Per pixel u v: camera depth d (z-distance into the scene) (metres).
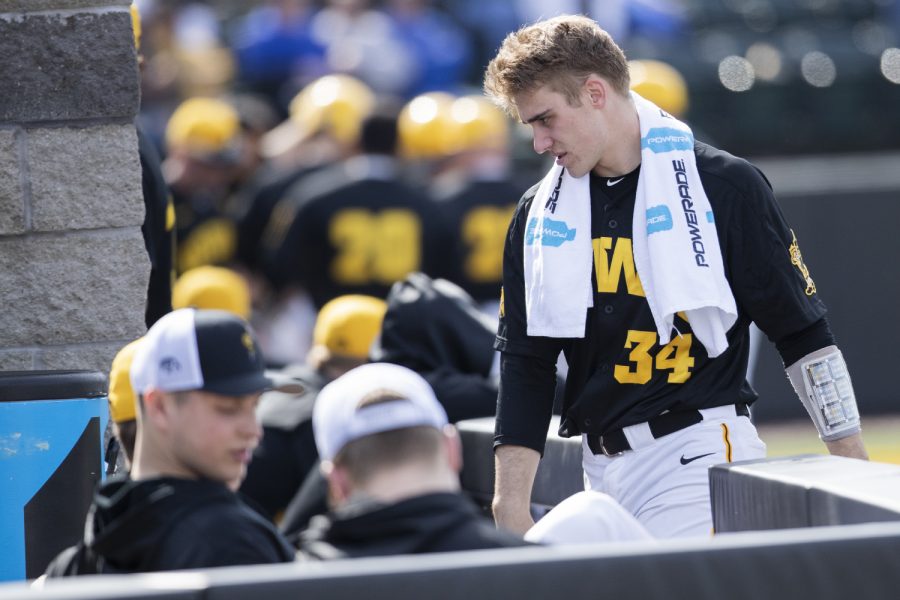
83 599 6.87
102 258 16.50
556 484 15.19
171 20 42.53
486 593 7.36
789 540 7.88
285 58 41.22
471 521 8.28
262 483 17.03
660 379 12.77
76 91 16.25
